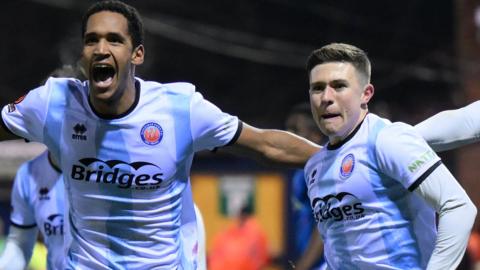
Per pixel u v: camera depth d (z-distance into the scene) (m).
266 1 51.50
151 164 11.75
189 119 11.89
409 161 11.00
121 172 11.73
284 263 27.91
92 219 11.98
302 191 18.02
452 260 10.86
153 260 12.12
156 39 52.09
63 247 13.84
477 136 12.17
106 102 11.54
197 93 12.11
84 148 11.73
